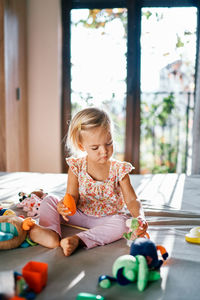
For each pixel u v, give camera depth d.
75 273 0.96
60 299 0.82
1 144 2.76
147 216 1.46
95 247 1.16
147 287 0.88
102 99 3.31
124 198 1.34
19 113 3.04
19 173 2.44
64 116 3.29
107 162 1.35
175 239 1.21
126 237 1.13
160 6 3.07
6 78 2.74
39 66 3.17
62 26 3.19
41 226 1.19
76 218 1.36
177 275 0.94
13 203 1.59
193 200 1.70
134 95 3.21
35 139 3.26
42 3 3.10
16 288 0.79
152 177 2.32
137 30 3.11
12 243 1.11
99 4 3.13
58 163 3.26
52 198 1.33
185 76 3.25
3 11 2.66
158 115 3.40
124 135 3.28
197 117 2.85
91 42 3.21
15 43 2.90
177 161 3.47
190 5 3.04
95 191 1.35
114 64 3.21
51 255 1.08
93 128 1.23
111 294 0.85
